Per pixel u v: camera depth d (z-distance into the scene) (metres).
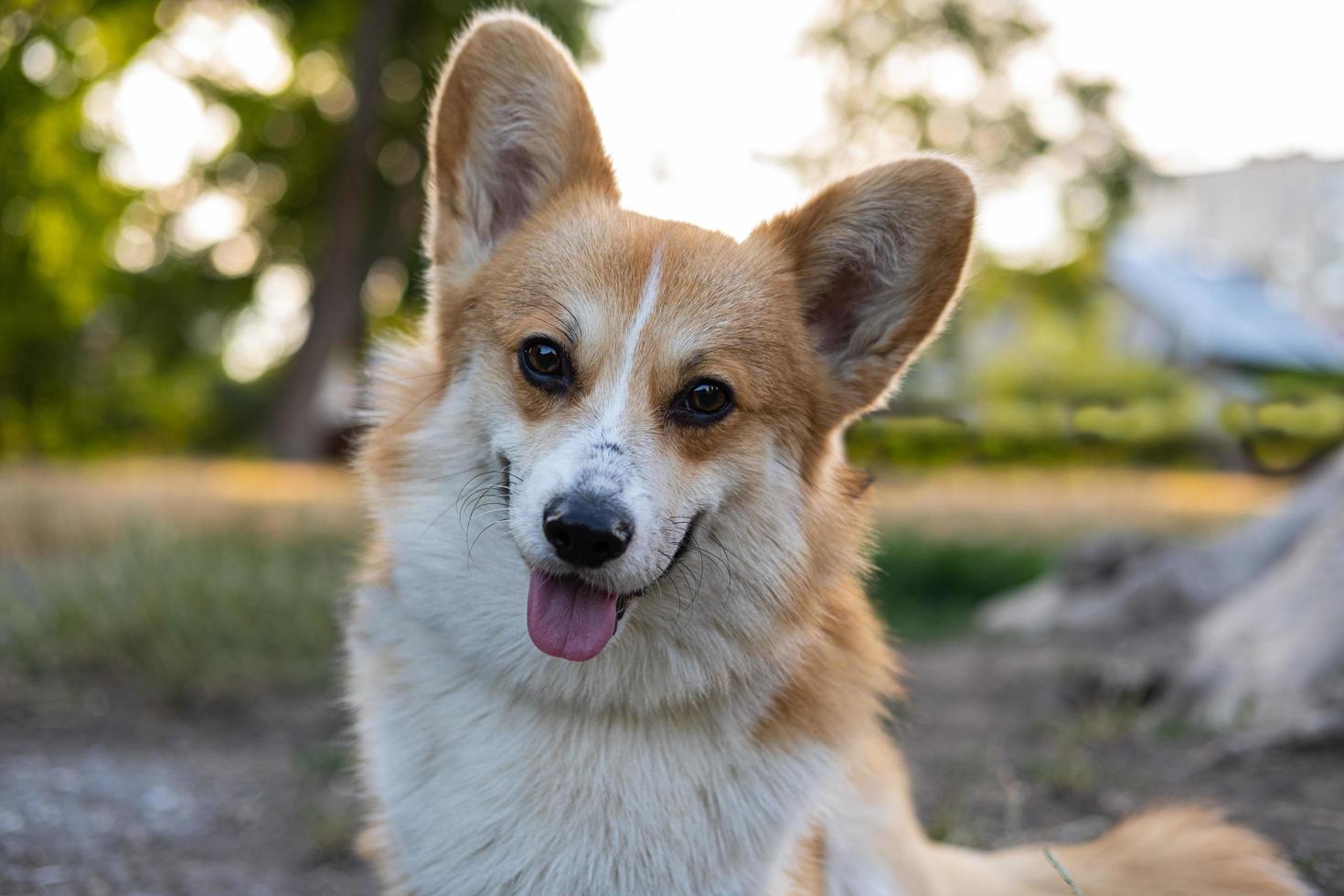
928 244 0.67
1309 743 0.90
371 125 3.96
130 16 3.38
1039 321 4.62
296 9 4.03
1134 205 3.75
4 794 0.87
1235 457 4.04
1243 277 7.14
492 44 0.69
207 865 0.81
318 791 0.92
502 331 0.66
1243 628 1.05
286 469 2.92
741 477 0.65
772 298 0.67
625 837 0.63
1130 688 1.08
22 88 3.01
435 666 0.65
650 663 0.64
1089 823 0.86
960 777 0.92
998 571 1.83
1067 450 3.90
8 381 4.07
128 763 0.95
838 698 0.66
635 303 0.65
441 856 0.63
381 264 4.57
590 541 0.61
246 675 1.10
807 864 0.68
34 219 3.48
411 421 0.67
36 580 1.32
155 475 2.36
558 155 0.70
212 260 4.70
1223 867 0.73
